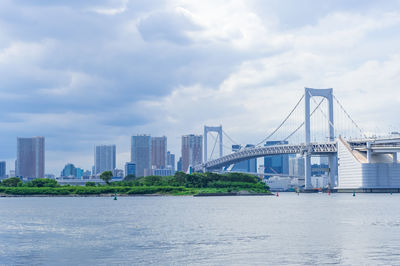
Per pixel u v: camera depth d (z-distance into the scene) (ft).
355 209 476.95
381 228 287.69
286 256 190.70
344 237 245.24
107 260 189.26
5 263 187.01
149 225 320.50
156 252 204.74
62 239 252.21
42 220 372.79
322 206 540.52
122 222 346.95
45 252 210.38
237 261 181.78
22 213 458.91
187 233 270.05
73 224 335.88
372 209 475.72
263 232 270.67
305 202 651.25
